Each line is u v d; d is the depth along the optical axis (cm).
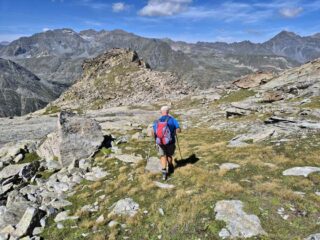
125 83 15025
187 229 1033
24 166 2019
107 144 2347
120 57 17912
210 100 6819
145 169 1625
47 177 1952
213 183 1292
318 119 2331
